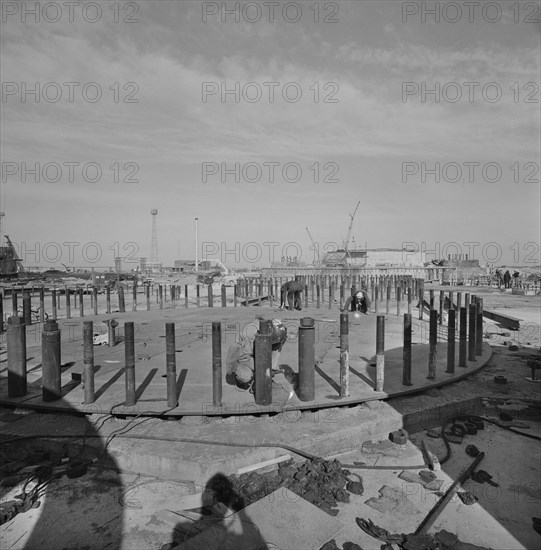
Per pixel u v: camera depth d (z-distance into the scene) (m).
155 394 5.99
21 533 3.52
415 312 17.44
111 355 8.71
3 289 26.72
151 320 14.33
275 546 3.28
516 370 8.32
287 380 6.66
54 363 5.77
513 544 3.32
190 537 3.45
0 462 4.64
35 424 5.36
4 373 7.40
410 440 5.34
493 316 16.84
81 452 4.78
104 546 3.36
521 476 4.41
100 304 22.16
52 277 37.62
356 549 3.23
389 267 45.22
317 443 4.84
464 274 48.69
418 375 7.25
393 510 3.78
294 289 17.95
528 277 43.72
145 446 4.68
